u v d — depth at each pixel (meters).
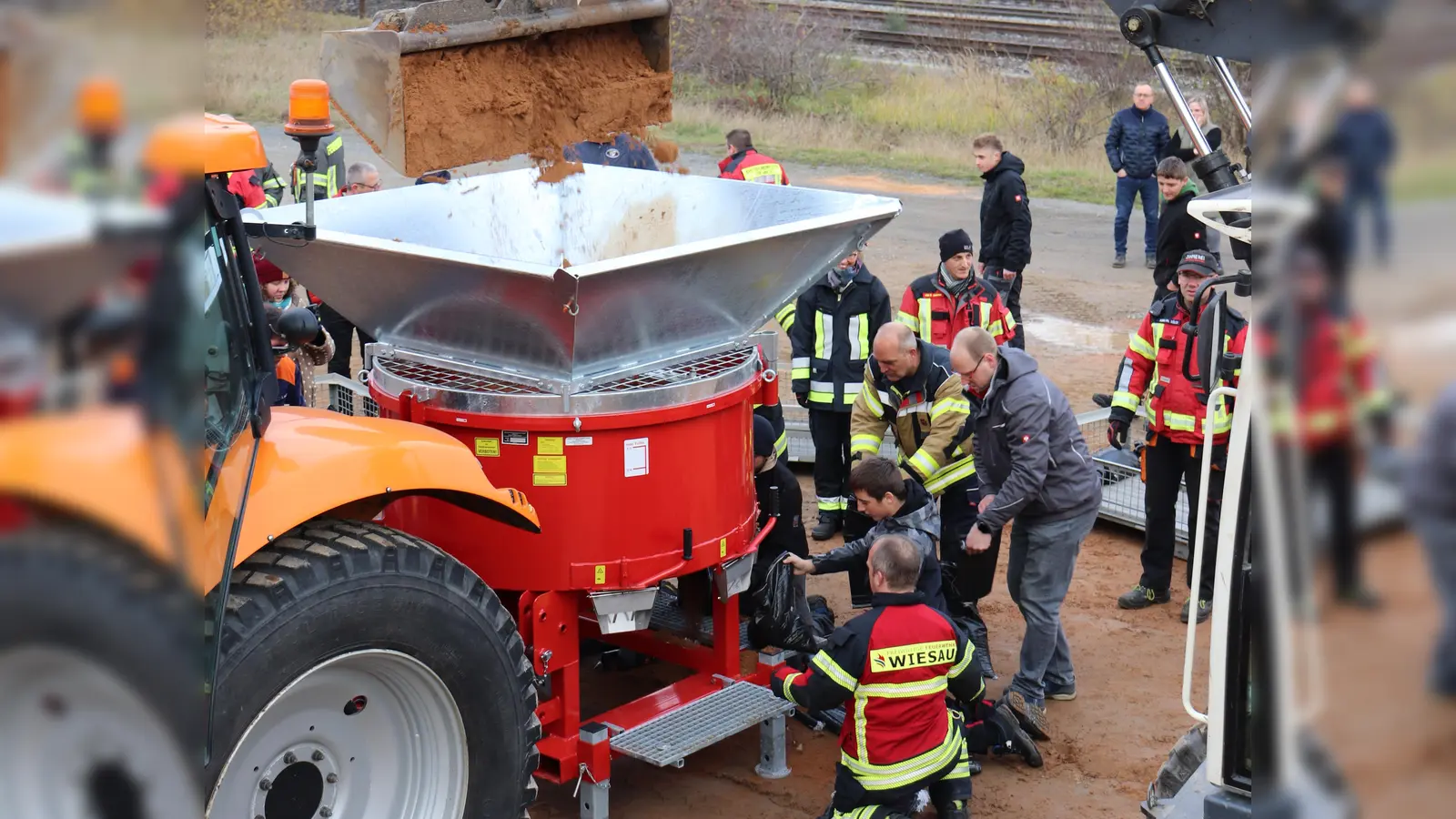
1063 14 23.84
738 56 22.58
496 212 5.67
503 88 4.50
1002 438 5.56
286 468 3.53
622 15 4.75
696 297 4.66
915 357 6.08
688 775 5.32
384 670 3.66
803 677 4.43
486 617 3.81
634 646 5.58
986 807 5.09
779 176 10.36
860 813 4.49
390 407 4.76
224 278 3.44
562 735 4.75
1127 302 12.78
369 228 5.25
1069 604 7.00
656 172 5.86
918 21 24.64
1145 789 5.22
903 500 5.52
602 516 4.59
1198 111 12.18
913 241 14.68
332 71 4.20
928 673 4.37
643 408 4.57
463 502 4.19
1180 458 6.69
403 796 3.81
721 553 4.89
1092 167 18.86
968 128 20.42
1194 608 3.58
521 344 4.52
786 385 10.40
